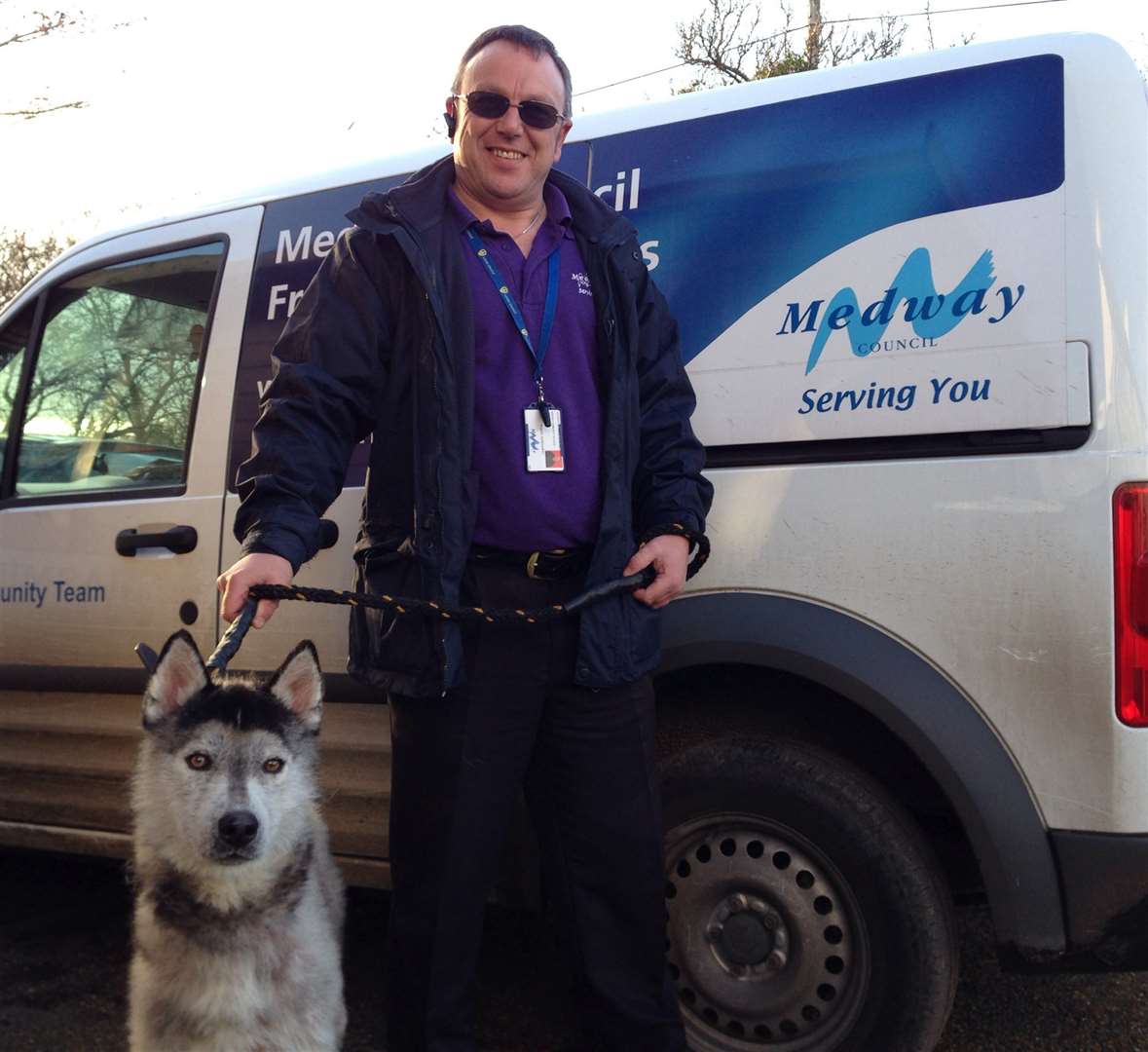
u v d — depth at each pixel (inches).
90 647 146.1
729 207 115.5
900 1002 104.8
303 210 140.2
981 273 102.3
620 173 122.3
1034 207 101.0
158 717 95.6
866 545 105.0
